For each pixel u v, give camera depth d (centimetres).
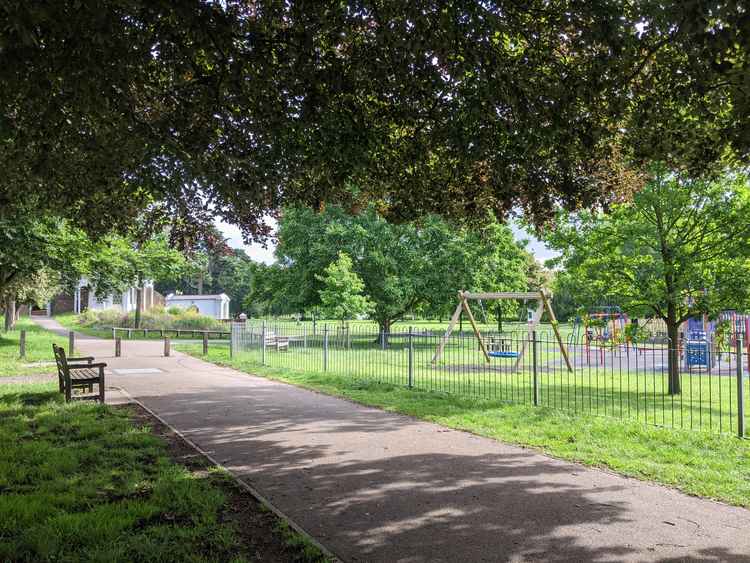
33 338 3089
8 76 460
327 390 1299
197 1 507
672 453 723
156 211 897
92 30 457
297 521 498
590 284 1339
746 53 432
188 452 731
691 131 602
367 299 3378
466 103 567
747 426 871
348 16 548
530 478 628
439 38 516
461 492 579
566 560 423
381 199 881
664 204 1204
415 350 2481
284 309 3691
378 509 529
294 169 654
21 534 445
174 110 636
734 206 1187
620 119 600
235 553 423
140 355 2278
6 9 397
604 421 915
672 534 473
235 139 649
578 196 705
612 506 539
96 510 496
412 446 774
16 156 617
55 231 1933
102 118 577
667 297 1234
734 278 1198
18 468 622
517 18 575
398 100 633
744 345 2147
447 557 428
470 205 816
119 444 750
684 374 1822
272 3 586
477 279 3297
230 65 575
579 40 545
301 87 584
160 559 410
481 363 2039
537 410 1018
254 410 1049
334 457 715
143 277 3325
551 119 561
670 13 427
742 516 516
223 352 2461
